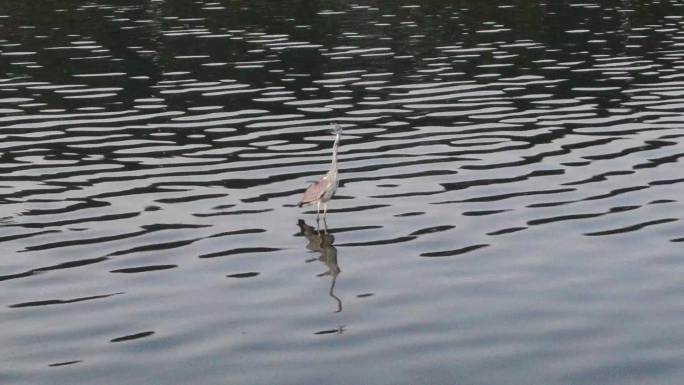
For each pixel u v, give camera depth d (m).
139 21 49.78
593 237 20.75
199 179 25.28
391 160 26.73
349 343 16.34
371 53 41.84
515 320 17.06
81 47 43.41
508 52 42.03
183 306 17.83
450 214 22.38
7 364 15.73
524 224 21.61
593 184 24.25
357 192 24.12
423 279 18.89
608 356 15.73
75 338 16.62
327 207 23.06
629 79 36.62
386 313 17.45
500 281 18.72
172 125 30.78
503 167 25.86
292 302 17.97
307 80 36.91
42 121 31.39
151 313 17.56
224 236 21.28
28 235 21.34
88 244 20.83
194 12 52.62
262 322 17.17
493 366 15.48
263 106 33.09
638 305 17.52
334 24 48.88
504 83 36.22
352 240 20.98
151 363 15.74
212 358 15.88
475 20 49.94
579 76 37.28
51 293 18.42
